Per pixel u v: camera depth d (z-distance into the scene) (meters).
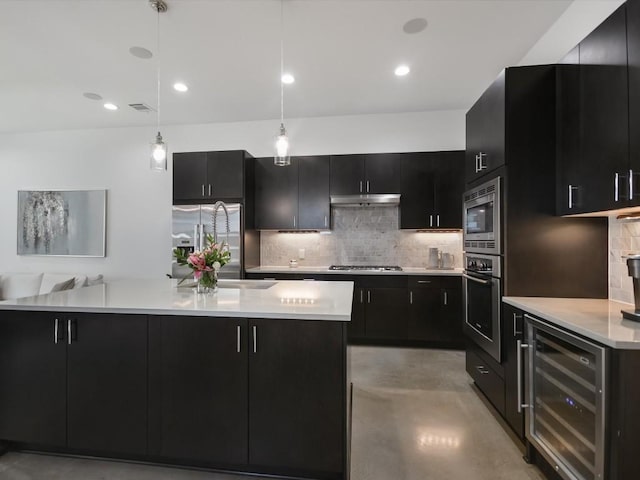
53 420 1.78
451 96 3.74
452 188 3.93
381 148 4.29
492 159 2.22
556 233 2.01
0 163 4.95
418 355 3.52
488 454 1.86
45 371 1.78
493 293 2.17
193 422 1.66
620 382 1.23
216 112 4.18
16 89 3.50
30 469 1.73
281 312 1.58
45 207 4.88
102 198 4.77
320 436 1.57
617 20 1.48
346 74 3.21
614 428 1.24
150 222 4.72
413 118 4.23
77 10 2.25
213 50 2.77
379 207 4.36
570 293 2.01
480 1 2.21
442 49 2.78
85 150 4.84
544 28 2.50
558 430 1.59
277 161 2.37
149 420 1.69
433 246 4.26
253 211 4.22
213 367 1.64
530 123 2.01
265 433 1.61
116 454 1.80
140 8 2.24
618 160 1.48
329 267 4.26
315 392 1.57
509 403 2.03
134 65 3.01
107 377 1.72
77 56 2.85
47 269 4.92
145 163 4.71
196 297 1.97
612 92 1.52
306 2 2.20
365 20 2.39
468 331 2.72
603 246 1.99
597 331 1.32
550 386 1.66
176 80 3.31
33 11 2.26
